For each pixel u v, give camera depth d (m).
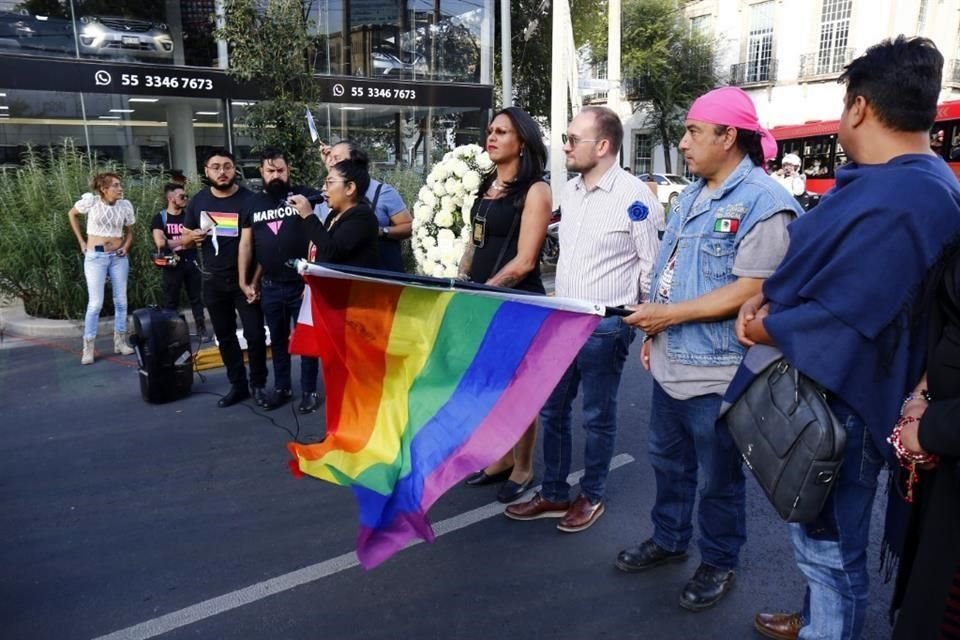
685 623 2.89
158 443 4.82
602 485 3.64
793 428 2.01
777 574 3.21
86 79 12.50
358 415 2.83
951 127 17.52
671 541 3.20
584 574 3.24
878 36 27.53
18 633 2.86
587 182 3.26
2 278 8.49
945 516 1.69
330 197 4.44
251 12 8.93
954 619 1.68
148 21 13.13
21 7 12.06
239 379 5.58
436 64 15.75
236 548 3.50
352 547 3.50
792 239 2.07
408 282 2.73
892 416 1.94
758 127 2.51
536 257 3.49
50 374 6.45
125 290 7.04
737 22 31.58
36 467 4.45
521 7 19.55
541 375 2.70
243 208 5.18
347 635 2.83
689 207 2.69
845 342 1.92
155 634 2.85
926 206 1.80
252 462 4.52
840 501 2.13
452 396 2.81
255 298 5.29
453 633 2.84
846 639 2.24
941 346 1.75
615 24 11.36
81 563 3.37
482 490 4.12
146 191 9.02
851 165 2.06
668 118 31.67
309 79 9.43
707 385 2.62
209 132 13.91
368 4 14.84
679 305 2.53
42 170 9.16
